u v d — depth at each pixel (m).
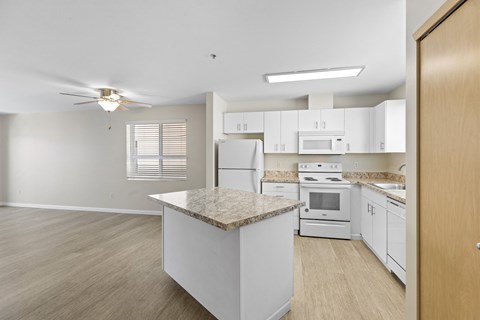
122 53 2.36
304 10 1.68
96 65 2.65
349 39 2.10
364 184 3.22
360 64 2.67
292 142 3.99
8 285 2.25
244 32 1.98
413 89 1.42
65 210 5.37
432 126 1.25
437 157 1.22
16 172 5.73
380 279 2.34
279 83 3.38
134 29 1.92
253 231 1.58
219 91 3.78
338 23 1.84
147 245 3.28
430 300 1.29
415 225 1.40
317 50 2.32
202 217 1.53
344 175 4.11
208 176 3.85
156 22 1.82
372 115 3.66
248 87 3.56
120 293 2.13
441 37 1.17
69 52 2.32
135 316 1.82
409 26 1.46
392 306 1.92
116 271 2.53
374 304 1.95
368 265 2.63
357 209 3.48
